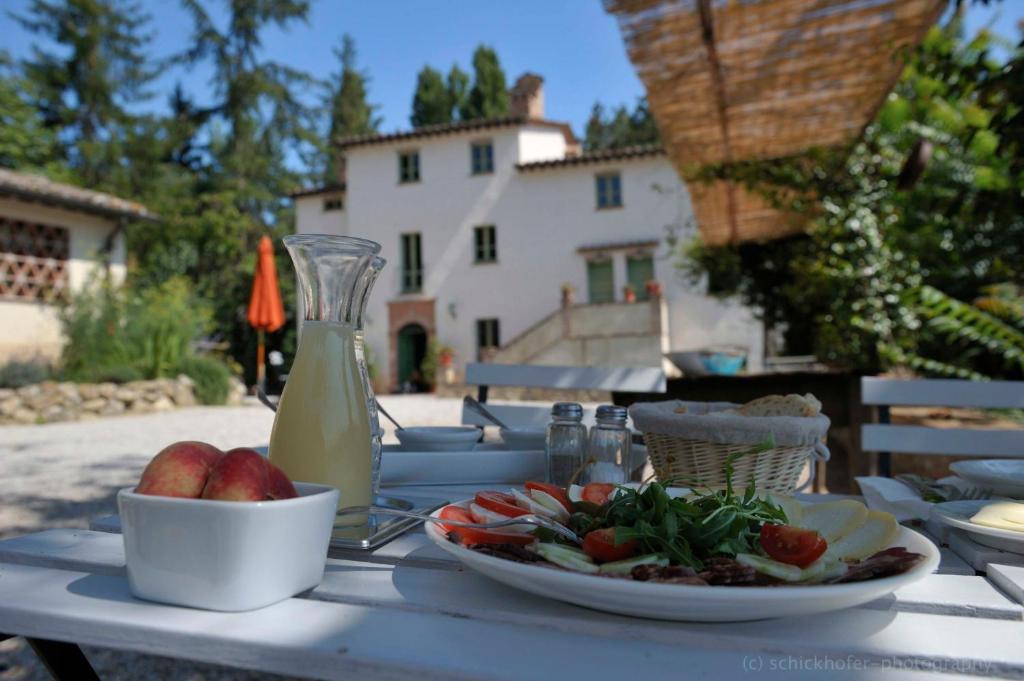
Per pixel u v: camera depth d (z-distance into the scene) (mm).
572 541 740
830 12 3227
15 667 2264
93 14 25031
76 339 11625
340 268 951
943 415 5758
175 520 637
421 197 19500
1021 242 6305
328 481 908
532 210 18656
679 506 700
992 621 655
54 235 12430
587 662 562
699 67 3822
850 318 5914
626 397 3594
